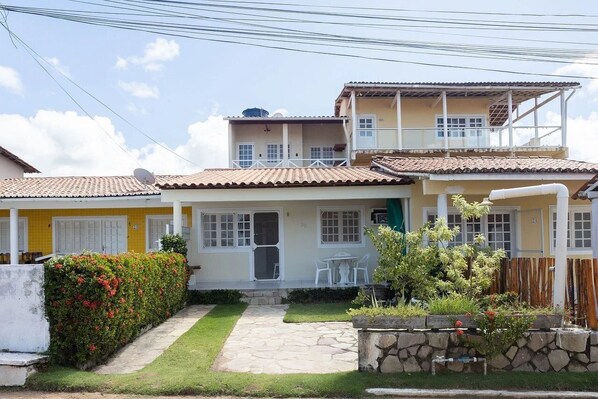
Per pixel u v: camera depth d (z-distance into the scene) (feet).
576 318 22.81
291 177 45.57
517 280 27.43
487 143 77.87
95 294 22.17
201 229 48.37
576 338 20.97
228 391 19.31
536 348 21.06
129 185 55.36
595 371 20.70
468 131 79.61
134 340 27.76
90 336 22.20
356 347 26.04
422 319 21.15
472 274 25.90
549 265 24.80
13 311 22.50
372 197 41.70
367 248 48.19
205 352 24.97
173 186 41.09
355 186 41.68
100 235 53.88
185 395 19.21
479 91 75.51
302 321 32.78
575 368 20.86
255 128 84.94
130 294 26.17
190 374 21.12
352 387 19.24
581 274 22.61
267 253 49.37
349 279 47.06
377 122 80.02
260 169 57.00
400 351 21.24
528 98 80.28
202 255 48.16
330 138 86.22
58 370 21.61
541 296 25.25
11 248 48.65
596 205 34.37
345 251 48.24
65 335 22.24
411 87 73.67
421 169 38.06
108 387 19.81
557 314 21.24
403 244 26.37
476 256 26.45
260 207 48.57
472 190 37.52
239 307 38.96
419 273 25.09
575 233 42.47
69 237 53.98
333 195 41.68
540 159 45.11
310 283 45.52
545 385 19.34
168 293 34.14
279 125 84.28
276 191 41.73
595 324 21.71
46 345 22.22
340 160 79.61
